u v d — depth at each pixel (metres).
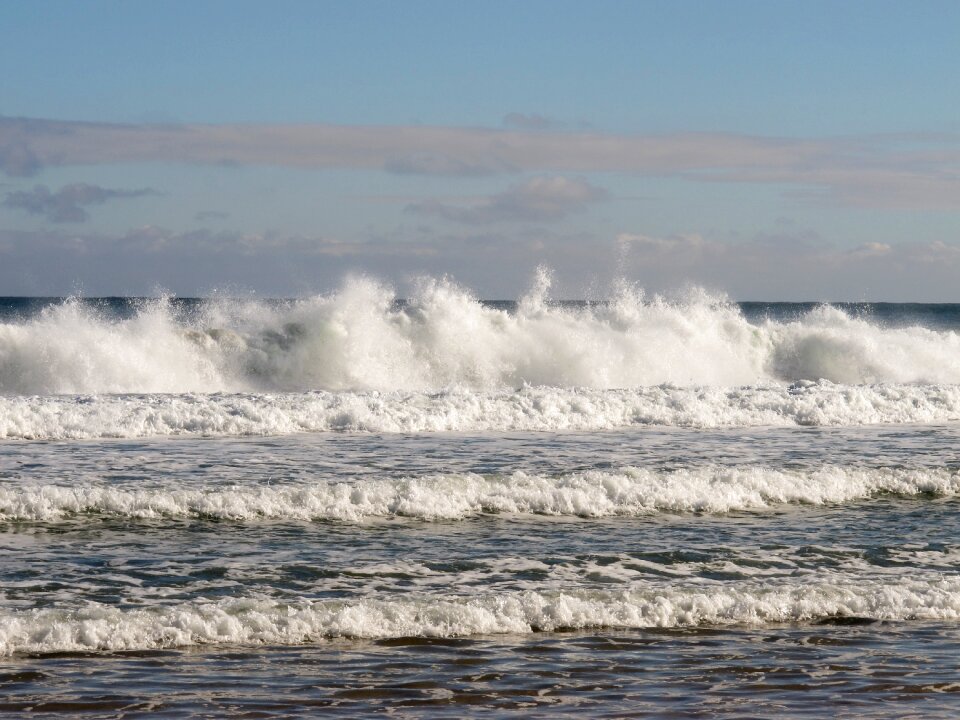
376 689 12.04
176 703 11.46
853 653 13.63
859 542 19.47
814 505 22.91
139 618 13.78
